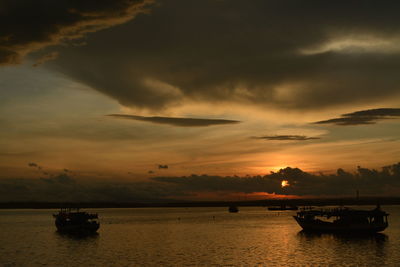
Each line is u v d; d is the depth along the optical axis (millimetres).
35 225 159250
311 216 107312
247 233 109062
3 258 65625
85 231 114625
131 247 78625
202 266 56000
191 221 180750
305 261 59406
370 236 96062
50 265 58594
